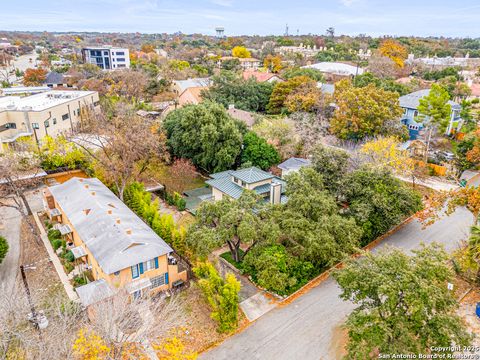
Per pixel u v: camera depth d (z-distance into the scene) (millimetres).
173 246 30844
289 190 31297
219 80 72875
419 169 46312
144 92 89312
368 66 102750
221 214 28359
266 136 49938
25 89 86688
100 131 53969
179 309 23234
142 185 40969
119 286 23219
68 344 18453
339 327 23359
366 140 47844
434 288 17766
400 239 33562
